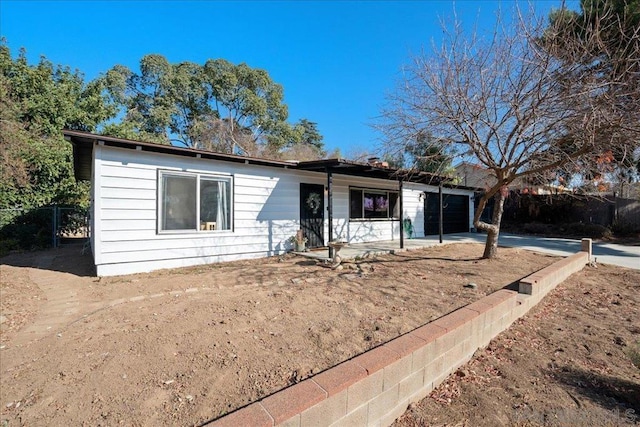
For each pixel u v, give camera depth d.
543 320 3.93
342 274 6.16
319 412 1.70
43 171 11.66
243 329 3.40
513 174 6.57
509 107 5.96
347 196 10.70
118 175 6.22
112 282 5.63
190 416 2.03
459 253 8.94
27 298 4.72
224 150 26.80
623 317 4.01
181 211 7.02
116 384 2.40
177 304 4.29
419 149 7.29
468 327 2.89
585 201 14.88
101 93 16.31
